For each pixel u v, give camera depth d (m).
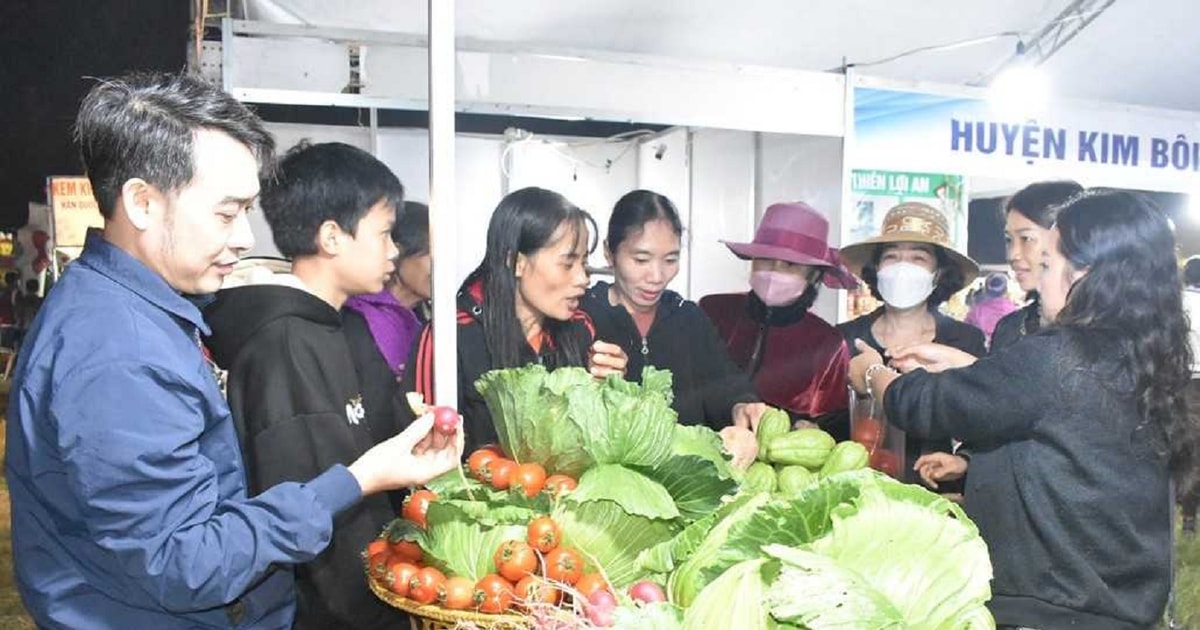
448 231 1.80
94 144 1.33
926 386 2.25
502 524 1.63
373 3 2.72
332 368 1.81
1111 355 2.06
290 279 1.86
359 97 2.43
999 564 2.15
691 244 2.70
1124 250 2.08
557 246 2.26
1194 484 2.15
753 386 2.61
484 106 2.49
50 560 1.38
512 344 2.28
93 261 1.38
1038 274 2.38
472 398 2.27
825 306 2.74
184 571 1.27
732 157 2.72
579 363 2.37
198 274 1.39
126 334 1.30
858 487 1.42
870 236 2.81
